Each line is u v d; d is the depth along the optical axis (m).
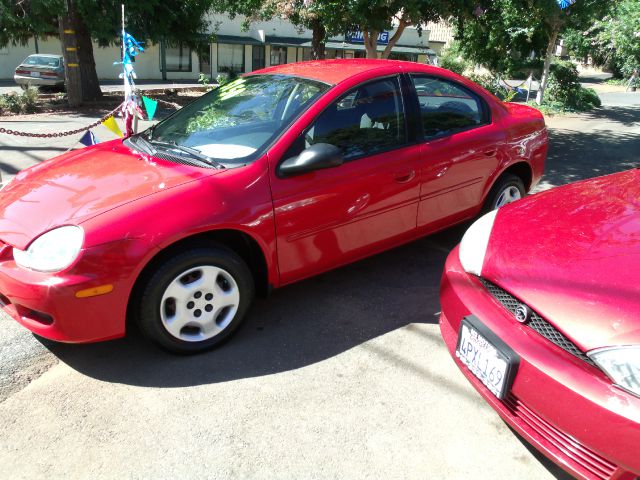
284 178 3.01
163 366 2.88
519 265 2.26
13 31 14.18
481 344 2.23
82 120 11.70
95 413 2.52
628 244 2.23
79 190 2.87
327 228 3.23
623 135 11.66
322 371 2.86
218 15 29.61
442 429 2.46
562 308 1.99
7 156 7.70
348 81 3.40
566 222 2.50
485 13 8.80
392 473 2.21
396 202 3.52
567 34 19.45
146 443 2.34
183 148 3.26
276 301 3.60
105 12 12.95
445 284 2.63
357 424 2.48
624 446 1.73
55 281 2.49
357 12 7.67
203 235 2.90
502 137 4.13
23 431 2.40
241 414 2.52
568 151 9.46
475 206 4.11
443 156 3.71
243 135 3.21
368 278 3.95
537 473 2.23
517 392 2.07
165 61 28.98
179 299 2.80
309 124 3.16
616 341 1.81
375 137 3.44
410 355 3.02
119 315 2.64
